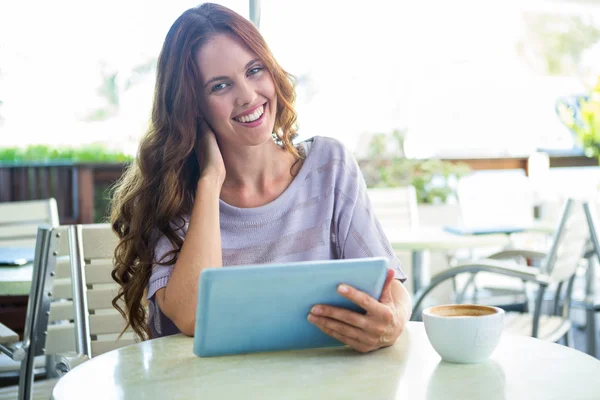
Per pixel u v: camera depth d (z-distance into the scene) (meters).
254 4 3.19
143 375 0.91
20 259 2.04
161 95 1.41
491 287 3.17
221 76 1.34
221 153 1.44
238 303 0.94
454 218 4.55
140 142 1.45
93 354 1.76
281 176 1.47
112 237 1.77
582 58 6.49
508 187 3.84
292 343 0.99
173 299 1.19
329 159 1.50
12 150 4.50
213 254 1.24
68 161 4.21
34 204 2.86
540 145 5.73
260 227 1.43
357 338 0.97
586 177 5.41
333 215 1.47
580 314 3.95
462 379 0.86
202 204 1.30
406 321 1.12
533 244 4.08
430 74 5.53
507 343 1.03
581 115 5.54
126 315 1.47
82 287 1.71
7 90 4.53
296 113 1.46
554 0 5.09
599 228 2.45
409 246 2.69
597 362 0.91
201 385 0.86
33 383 1.75
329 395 0.81
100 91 4.72
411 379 0.86
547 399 0.78
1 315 3.20
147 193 1.40
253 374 0.90
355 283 0.95
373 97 5.33
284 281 0.93
